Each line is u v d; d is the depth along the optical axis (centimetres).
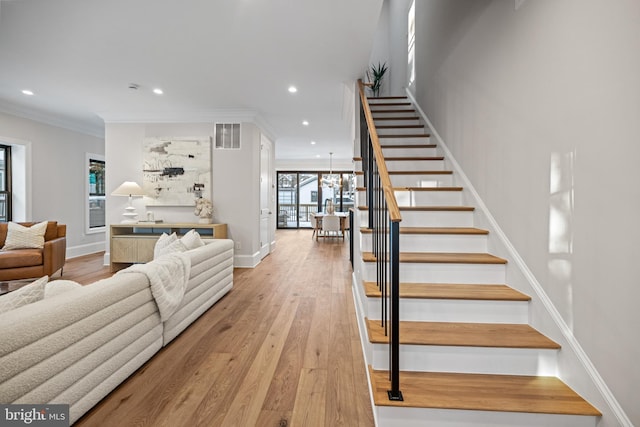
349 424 153
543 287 175
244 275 455
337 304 328
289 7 233
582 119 144
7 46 288
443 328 183
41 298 150
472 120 269
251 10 237
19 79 367
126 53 303
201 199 502
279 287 392
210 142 512
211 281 313
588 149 140
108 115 507
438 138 355
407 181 316
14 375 122
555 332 164
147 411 160
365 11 238
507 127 212
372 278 219
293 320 284
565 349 156
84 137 604
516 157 201
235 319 286
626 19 119
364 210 276
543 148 173
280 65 331
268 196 635
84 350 153
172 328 238
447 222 266
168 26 257
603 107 131
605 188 131
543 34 172
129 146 516
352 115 411
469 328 183
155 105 469
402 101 527
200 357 216
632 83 117
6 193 486
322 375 195
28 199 495
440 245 241
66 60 318
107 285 175
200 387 182
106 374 168
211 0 224
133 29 261
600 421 134
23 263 379
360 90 316
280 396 174
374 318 197
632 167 118
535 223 181
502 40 217
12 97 430
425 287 206
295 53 304
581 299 146
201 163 512
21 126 485
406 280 215
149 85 386
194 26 257
